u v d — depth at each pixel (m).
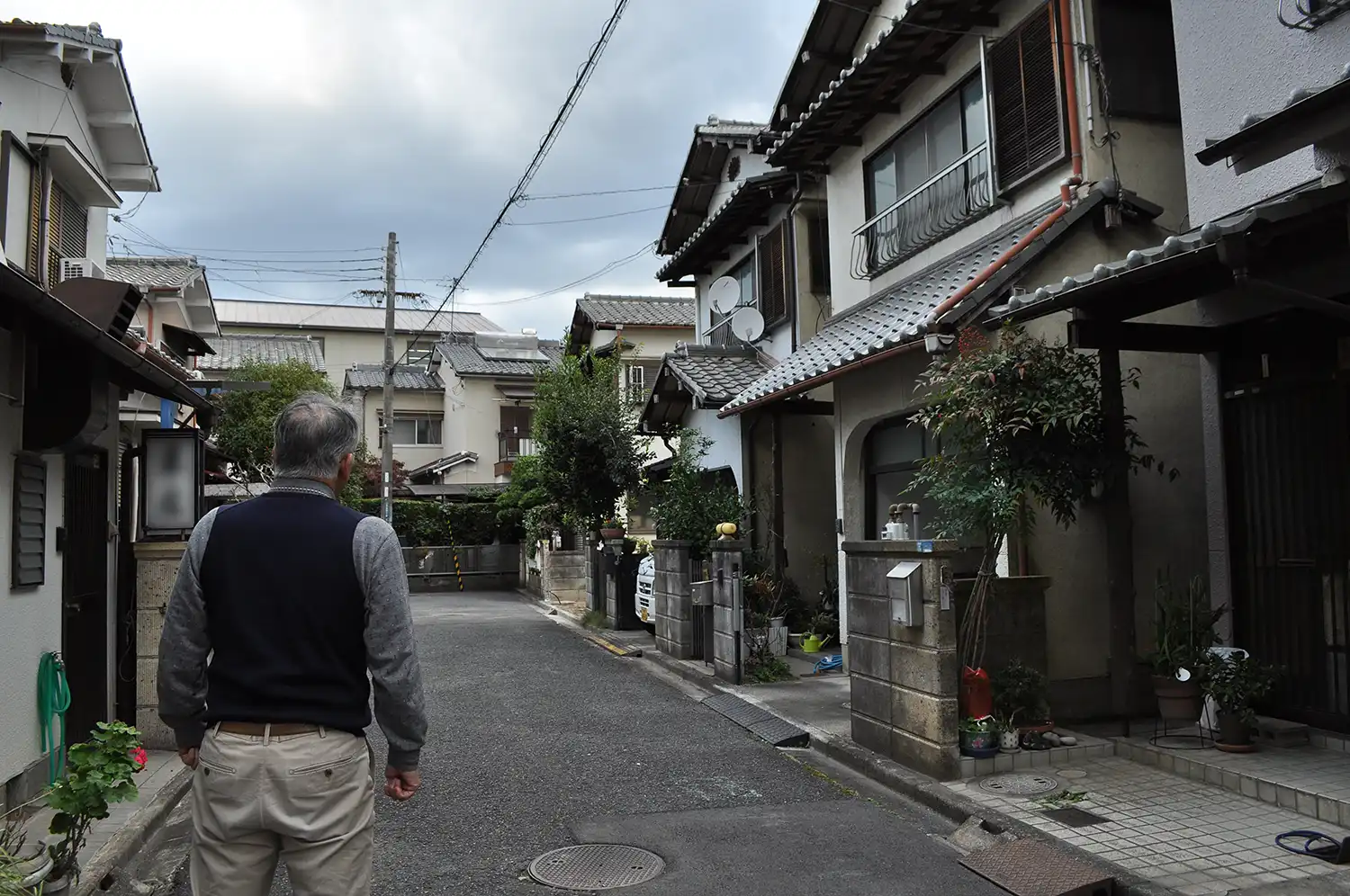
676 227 16.97
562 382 14.63
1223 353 6.16
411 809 5.30
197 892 2.39
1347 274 5.25
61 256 9.98
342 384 38.03
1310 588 5.66
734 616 8.80
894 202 10.16
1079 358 6.07
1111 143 7.45
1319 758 5.32
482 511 24.52
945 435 7.55
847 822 5.02
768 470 12.05
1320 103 3.66
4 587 4.83
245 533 2.53
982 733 5.62
